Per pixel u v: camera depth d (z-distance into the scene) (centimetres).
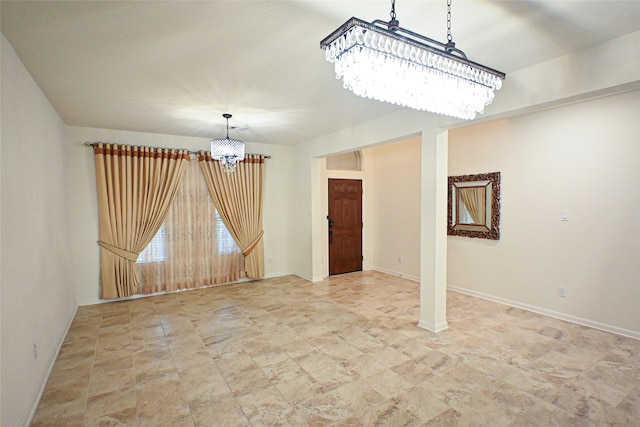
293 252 646
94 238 464
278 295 504
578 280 374
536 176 410
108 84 292
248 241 581
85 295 460
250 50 232
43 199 290
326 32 208
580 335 344
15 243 211
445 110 202
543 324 375
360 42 143
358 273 652
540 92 256
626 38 212
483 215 469
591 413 220
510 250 440
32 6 176
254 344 332
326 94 323
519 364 285
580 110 369
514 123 431
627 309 339
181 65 256
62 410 229
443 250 357
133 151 476
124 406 234
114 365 292
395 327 372
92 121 422
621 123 339
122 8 180
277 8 181
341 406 231
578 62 235
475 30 207
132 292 480
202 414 224
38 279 260
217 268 559
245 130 489
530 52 238
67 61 245
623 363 284
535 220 412
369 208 676
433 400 236
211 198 550
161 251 512
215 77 280
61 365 292
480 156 472
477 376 267
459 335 347
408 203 602
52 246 316
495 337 341
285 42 221
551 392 244
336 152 506
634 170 331
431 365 285
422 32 211
